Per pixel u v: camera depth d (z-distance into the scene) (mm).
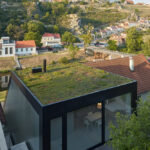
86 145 8625
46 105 7035
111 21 147000
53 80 10633
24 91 9422
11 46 62281
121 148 5715
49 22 118000
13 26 85000
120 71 15852
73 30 117750
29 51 65875
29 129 8961
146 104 6867
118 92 9438
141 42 63844
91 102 8398
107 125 9289
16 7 119688
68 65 14531
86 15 147375
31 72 12445
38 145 7789
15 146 8969
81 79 10750
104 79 10711
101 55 39344
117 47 66625
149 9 192375
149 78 16141
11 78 12805
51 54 62656
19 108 10766
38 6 132875
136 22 142375
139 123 6172
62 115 7543
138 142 5734
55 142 7574
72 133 8047
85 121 8430
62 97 7914
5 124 12664
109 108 9266
